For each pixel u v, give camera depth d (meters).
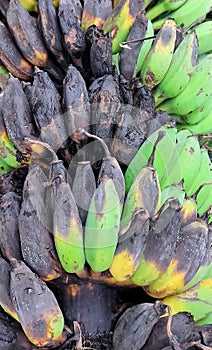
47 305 0.50
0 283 0.52
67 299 0.58
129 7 0.66
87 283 0.57
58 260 0.53
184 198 0.59
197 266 0.56
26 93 0.61
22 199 0.54
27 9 0.71
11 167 0.66
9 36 0.66
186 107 0.71
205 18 0.88
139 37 0.67
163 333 0.52
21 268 0.50
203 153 0.68
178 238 0.55
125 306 0.60
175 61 0.68
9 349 0.53
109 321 0.58
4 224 0.54
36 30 0.65
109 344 0.57
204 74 0.69
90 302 0.58
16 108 0.59
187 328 0.52
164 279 0.56
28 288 0.49
